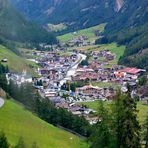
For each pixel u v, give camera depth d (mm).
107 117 84000
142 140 80000
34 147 134000
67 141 169125
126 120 77125
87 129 187875
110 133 82250
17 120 169000
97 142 84688
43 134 165750
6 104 183000
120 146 78188
